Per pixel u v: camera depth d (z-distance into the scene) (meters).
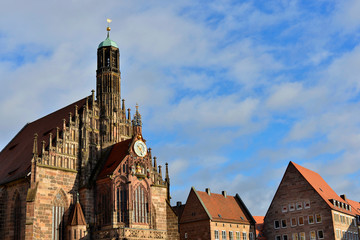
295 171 123.25
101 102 98.94
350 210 128.88
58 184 85.06
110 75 101.75
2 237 85.56
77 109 96.50
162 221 97.50
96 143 93.75
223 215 118.38
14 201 85.69
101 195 87.06
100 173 89.75
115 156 91.44
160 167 101.00
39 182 82.31
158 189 98.88
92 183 88.06
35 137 83.88
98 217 86.25
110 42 104.81
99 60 103.94
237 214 124.00
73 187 87.31
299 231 118.62
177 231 96.94
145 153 91.94
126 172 87.81
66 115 97.62
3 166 97.75
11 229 84.44
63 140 88.25
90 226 85.44
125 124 102.00
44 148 88.00
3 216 86.69
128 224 84.69
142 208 88.50
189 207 118.06
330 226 113.50
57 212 83.94
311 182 121.38
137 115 95.50
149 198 90.19
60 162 86.69
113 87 101.50
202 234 112.94
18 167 89.88
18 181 85.31
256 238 125.62
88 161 90.19
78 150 90.44
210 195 122.69
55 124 97.50
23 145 100.69
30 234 78.00
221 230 115.06
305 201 119.31
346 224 122.50
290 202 122.12
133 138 91.06
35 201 80.69
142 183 89.81
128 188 86.56
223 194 128.38
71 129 90.44
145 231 85.25
